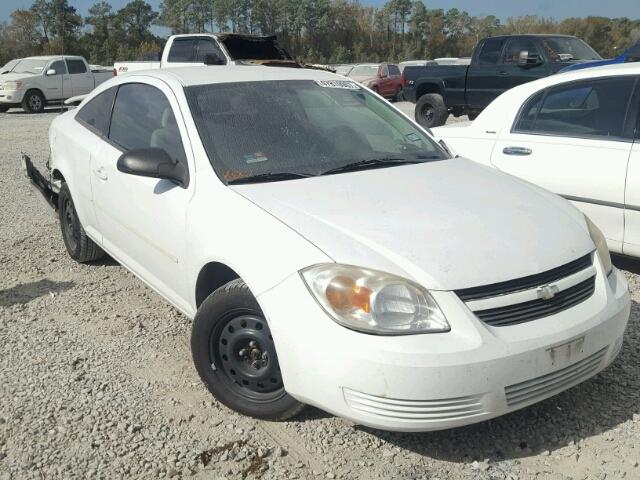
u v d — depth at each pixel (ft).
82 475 9.39
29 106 70.13
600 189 16.44
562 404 10.91
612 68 17.31
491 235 9.77
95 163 14.84
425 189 11.23
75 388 11.64
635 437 10.03
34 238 20.70
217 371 10.79
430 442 9.99
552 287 9.41
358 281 8.86
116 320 14.46
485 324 8.89
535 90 18.56
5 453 9.90
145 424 10.55
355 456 9.71
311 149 12.36
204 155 11.69
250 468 9.49
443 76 45.29
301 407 10.12
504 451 9.77
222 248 10.43
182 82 13.25
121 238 14.16
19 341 13.52
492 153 18.94
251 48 50.62
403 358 8.48
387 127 13.93
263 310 9.55
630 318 14.05
